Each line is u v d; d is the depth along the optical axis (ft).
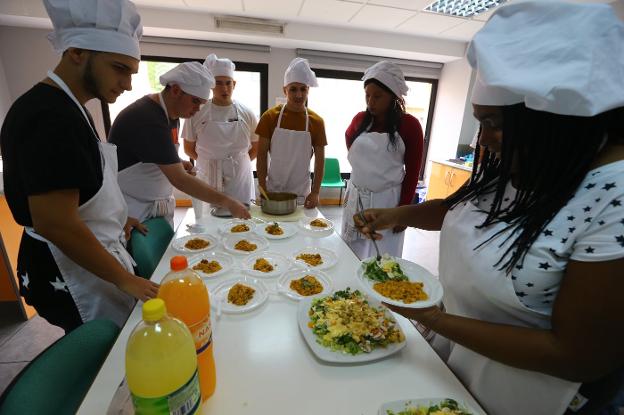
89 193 2.93
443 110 14.94
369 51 13.05
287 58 13.09
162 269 3.55
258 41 12.05
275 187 7.13
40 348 5.87
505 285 1.97
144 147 4.28
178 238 4.40
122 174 4.53
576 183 1.77
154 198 4.91
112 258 2.77
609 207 1.60
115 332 2.49
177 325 1.59
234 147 7.36
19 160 2.48
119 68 2.88
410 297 2.45
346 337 2.40
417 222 3.44
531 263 1.86
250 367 2.24
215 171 7.34
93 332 2.30
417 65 14.52
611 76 1.47
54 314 3.42
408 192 5.79
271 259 3.91
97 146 2.94
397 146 5.46
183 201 14.28
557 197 1.81
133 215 4.73
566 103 1.51
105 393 1.97
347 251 4.27
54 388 1.90
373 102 5.32
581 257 1.61
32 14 9.55
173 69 4.61
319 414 1.92
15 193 2.84
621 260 1.47
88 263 2.66
